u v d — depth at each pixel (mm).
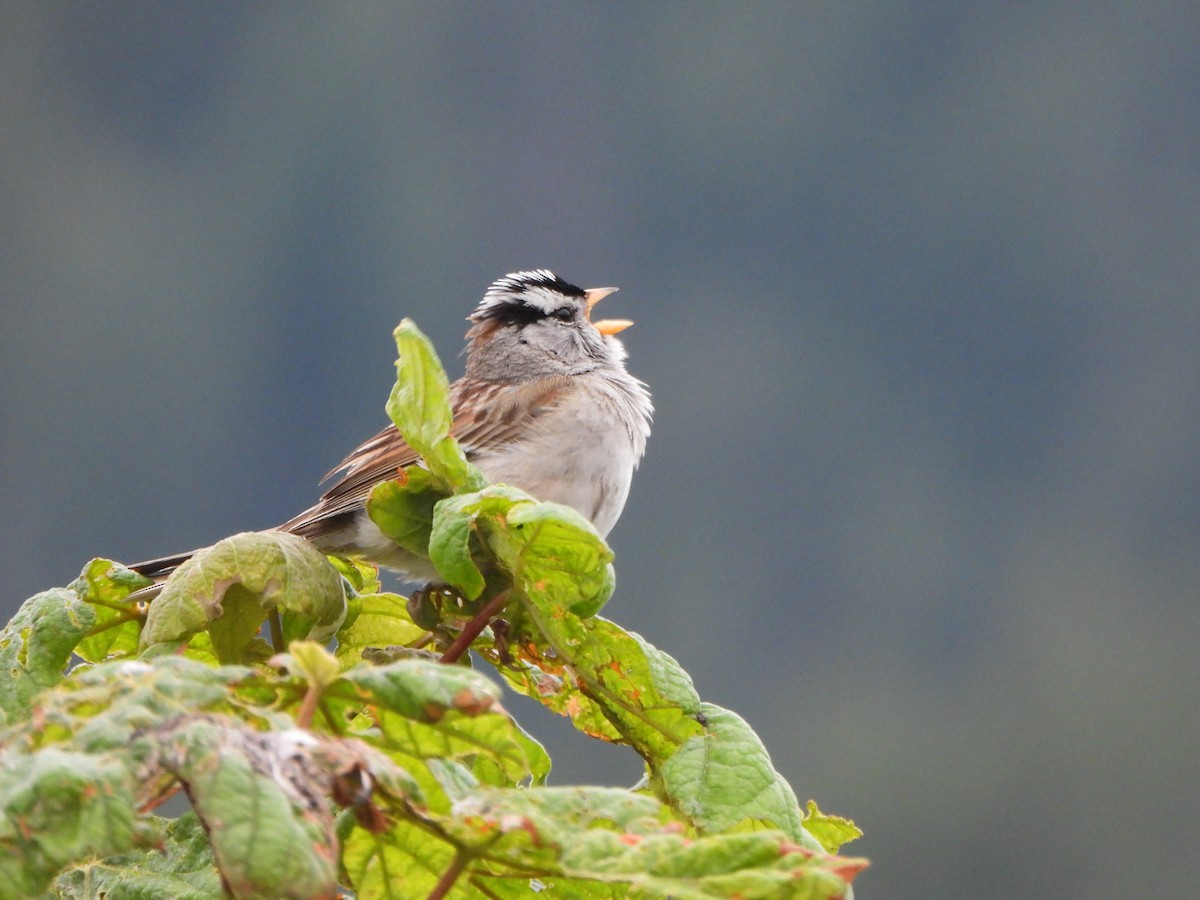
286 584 2803
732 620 33312
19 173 53375
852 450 41156
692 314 49094
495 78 56438
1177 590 34562
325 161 53500
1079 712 26656
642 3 56844
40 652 2828
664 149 53188
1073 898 22453
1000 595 35219
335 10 58531
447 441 3020
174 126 56906
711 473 38875
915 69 55094
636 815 2152
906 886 23312
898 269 50562
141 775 1821
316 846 1813
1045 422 44156
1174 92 53656
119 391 44906
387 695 2111
